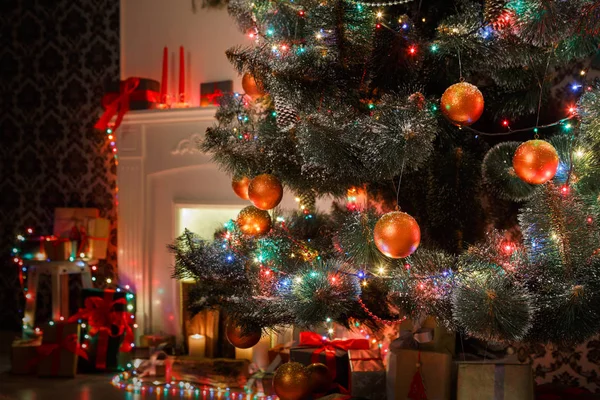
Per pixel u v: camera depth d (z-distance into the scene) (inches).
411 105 52.9
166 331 107.8
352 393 76.0
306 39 65.4
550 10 50.1
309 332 87.7
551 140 61.2
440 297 55.6
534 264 52.5
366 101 63.8
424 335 69.0
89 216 114.0
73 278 121.3
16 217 127.5
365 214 61.0
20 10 125.6
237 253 69.4
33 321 107.0
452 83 69.8
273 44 65.6
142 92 108.4
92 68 120.6
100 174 120.6
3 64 127.0
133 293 109.7
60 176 123.7
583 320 52.4
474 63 65.5
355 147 58.2
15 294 127.7
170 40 113.8
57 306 106.8
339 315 63.7
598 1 49.9
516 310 48.9
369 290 68.3
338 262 61.0
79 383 93.9
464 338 74.5
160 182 109.0
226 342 97.3
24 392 89.0
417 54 61.1
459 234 69.4
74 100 122.2
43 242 108.7
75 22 121.6
